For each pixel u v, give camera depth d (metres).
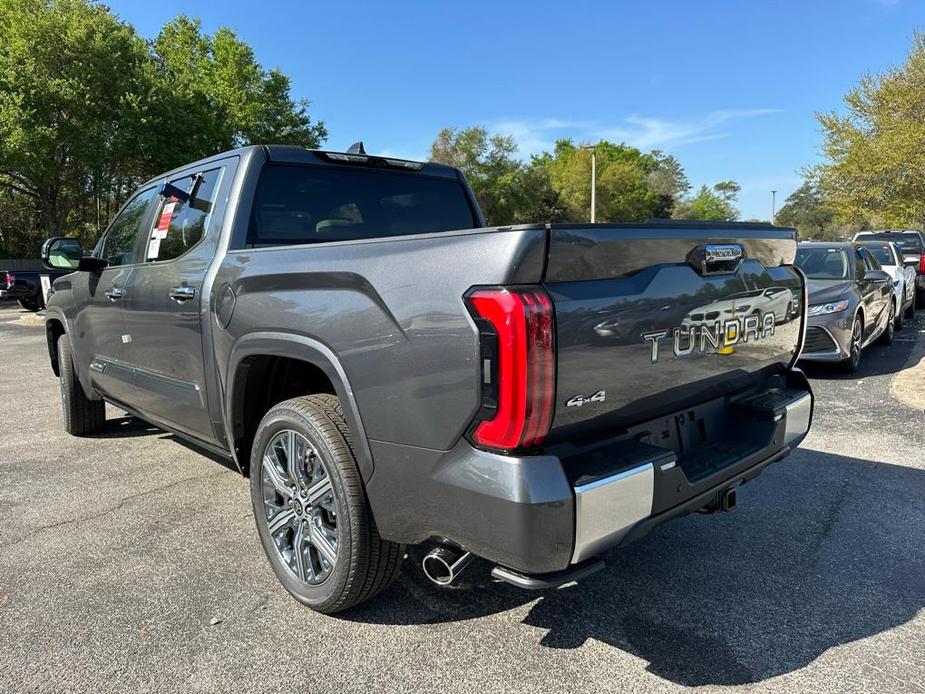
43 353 11.16
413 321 2.15
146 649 2.56
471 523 2.07
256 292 2.87
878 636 2.59
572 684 2.32
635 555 3.30
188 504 4.09
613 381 2.18
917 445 5.03
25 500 4.18
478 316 1.97
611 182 67.50
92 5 27.50
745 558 3.26
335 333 2.44
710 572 3.12
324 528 2.71
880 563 3.19
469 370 2.00
